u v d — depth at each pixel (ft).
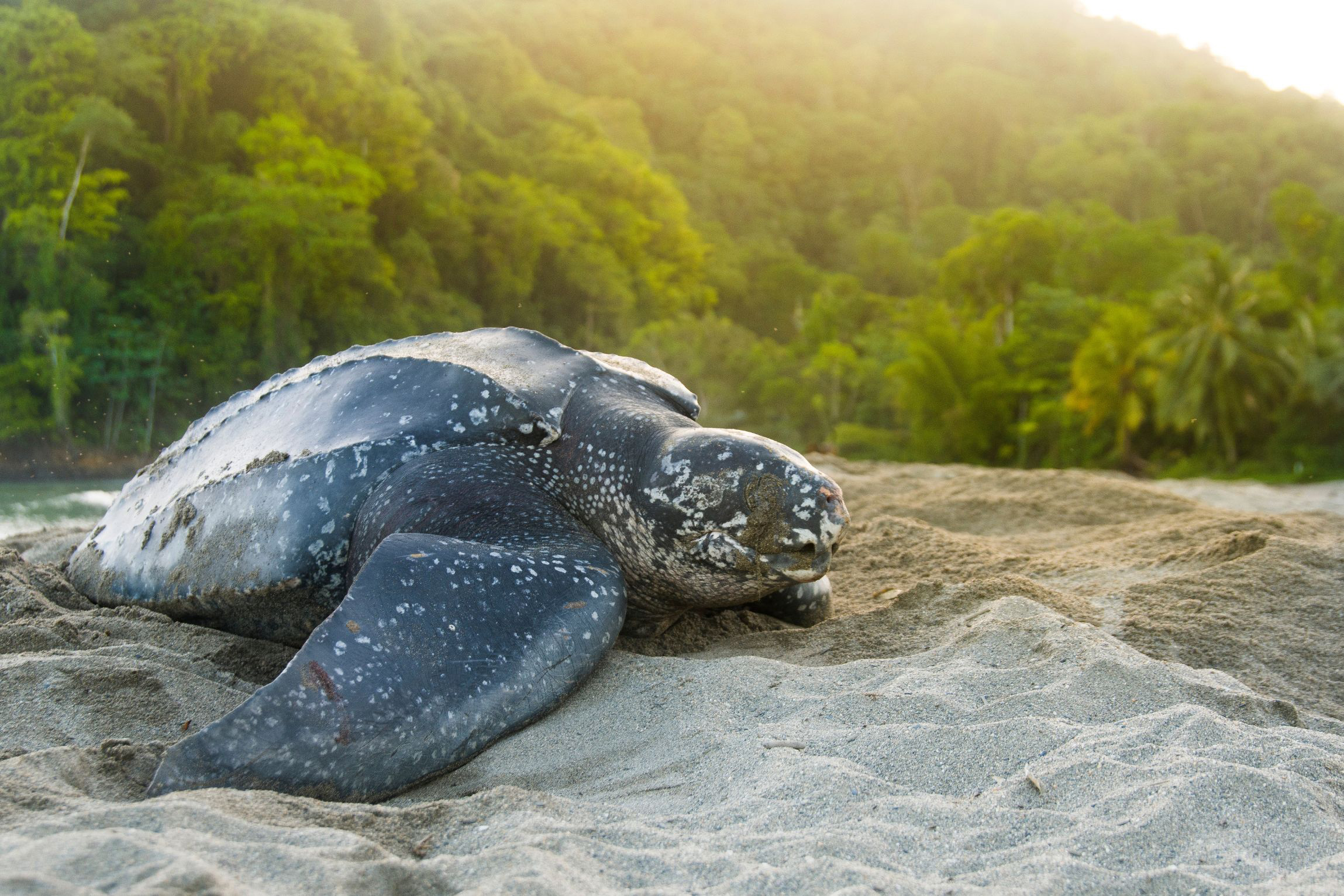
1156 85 500.33
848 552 14.84
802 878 5.07
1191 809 5.75
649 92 365.40
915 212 346.95
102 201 122.42
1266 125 376.68
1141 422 123.34
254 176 143.13
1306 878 4.97
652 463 9.39
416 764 7.09
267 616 10.37
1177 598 11.41
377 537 9.43
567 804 6.34
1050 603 10.80
